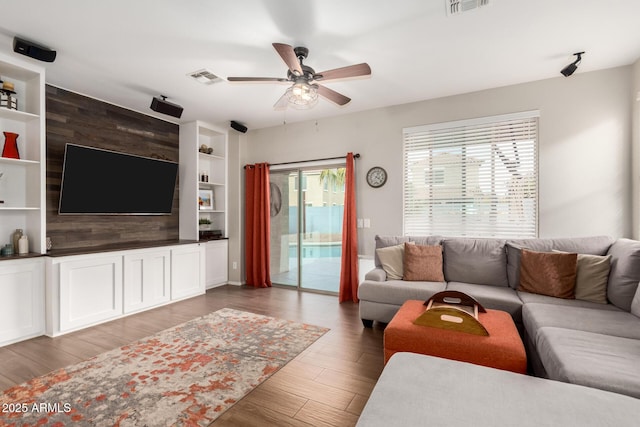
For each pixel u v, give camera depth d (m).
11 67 2.83
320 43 2.60
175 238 4.74
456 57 2.87
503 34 2.50
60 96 3.45
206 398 1.97
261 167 5.01
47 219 3.34
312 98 2.69
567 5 2.15
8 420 1.75
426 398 1.21
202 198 5.03
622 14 2.24
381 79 3.34
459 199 3.80
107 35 2.46
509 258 3.17
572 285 2.66
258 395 2.01
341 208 4.61
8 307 2.76
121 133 4.03
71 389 2.05
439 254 3.38
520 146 3.50
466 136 3.76
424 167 3.98
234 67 3.01
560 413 1.10
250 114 4.44
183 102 3.94
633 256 2.37
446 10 2.19
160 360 2.47
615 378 1.34
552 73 3.22
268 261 5.01
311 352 2.63
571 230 3.27
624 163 3.08
